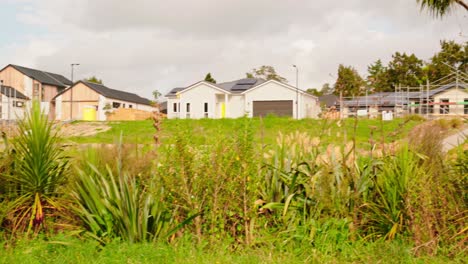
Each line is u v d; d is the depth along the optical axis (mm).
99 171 4656
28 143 4637
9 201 4578
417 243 4082
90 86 48812
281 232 4355
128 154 4840
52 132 4984
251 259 3912
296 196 4723
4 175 4527
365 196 4590
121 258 3828
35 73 52438
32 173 4609
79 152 4984
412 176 4359
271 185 4770
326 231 4312
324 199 4559
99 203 4352
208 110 41750
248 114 4707
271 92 40500
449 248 4020
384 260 3867
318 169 4793
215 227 4297
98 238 4207
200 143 4578
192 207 4301
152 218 4398
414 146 4855
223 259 3885
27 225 4527
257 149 4852
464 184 4395
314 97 42250
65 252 4039
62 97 49031
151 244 4105
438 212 4242
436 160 4723
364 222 4484
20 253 3971
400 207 4352
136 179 4707
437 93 33625
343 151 4949
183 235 4371
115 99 50906
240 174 4328
